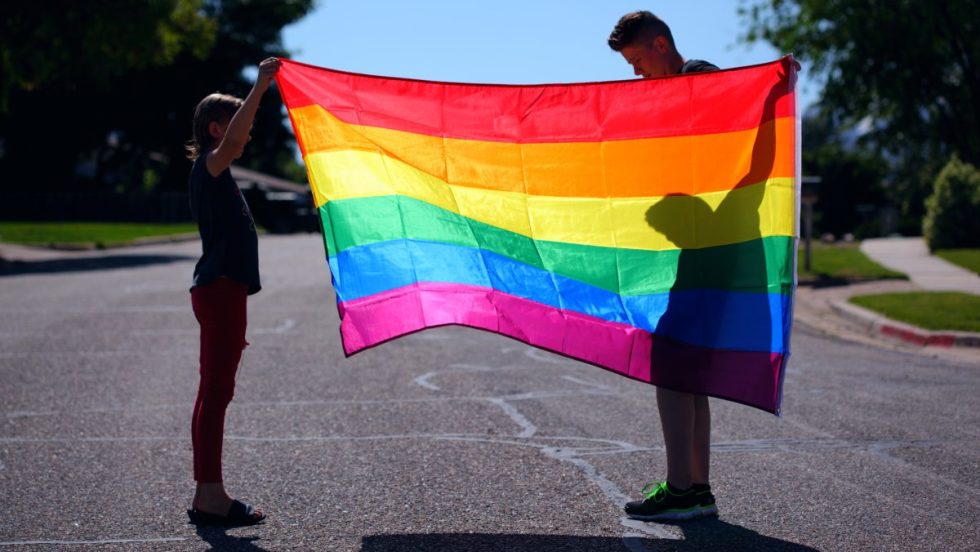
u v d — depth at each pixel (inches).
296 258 1058.1
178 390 318.0
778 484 207.6
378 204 195.5
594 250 194.1
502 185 196.4
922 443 244.1
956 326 446.3
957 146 1182.3
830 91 1120.8
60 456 233.9
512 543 170.9
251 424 267.9
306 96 192.1
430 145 195.9
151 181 2967.5
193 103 2273.6
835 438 249.6
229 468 222.4
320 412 283.9
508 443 245.6
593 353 191.9
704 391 182.1
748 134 185.5
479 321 195.8
